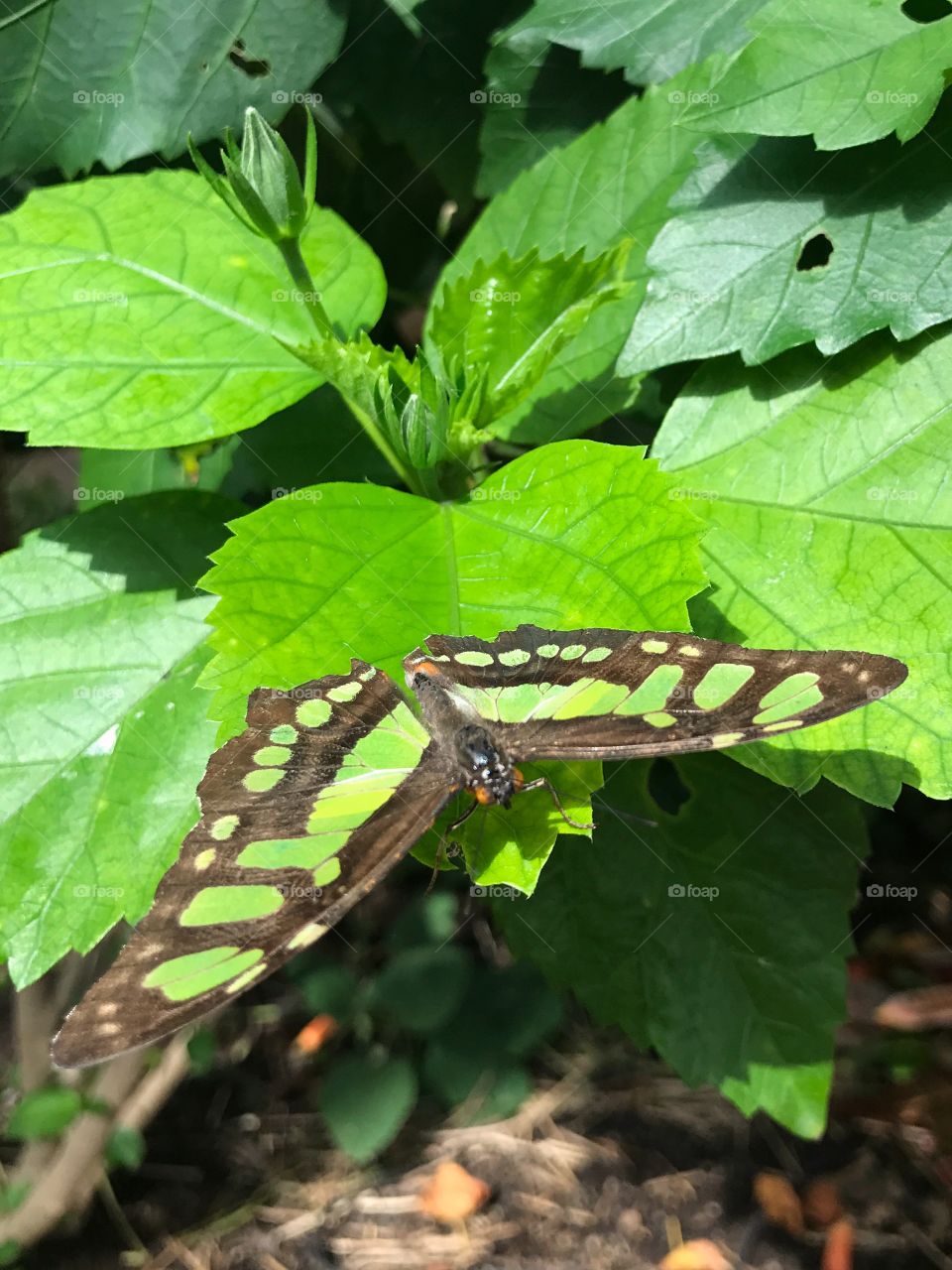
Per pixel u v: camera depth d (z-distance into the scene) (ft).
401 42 0.55
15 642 0.47
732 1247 0.73
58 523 0.49
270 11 0.50
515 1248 0.75
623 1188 0.77
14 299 0.46
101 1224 0.78
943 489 0.43
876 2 0.41
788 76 0.40
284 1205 0.79
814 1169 0.76
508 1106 0.80
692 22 0.47
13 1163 0.82
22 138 0.51
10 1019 0.87
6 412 0.43
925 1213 0.73
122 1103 0.74
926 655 0.41
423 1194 0.78
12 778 0.45
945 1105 0.76
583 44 0.47
